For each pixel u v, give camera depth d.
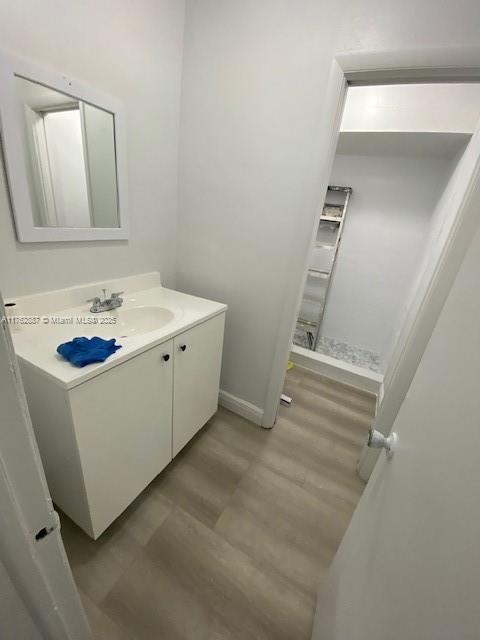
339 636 0.64
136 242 1.51
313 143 1.22
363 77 1.10
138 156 1.37
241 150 1.40
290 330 1.54
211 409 1.69
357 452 1.69
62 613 0.44
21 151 0.95
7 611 0.36
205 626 0.93
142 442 1.15
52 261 1.16
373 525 0.65
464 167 1.53
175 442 1.40
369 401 2.18
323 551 1.16
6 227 0.99
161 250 1.69
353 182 2.67
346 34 1.06
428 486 0.44
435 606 0.34
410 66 1.00
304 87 1.18
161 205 1.59
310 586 1.05
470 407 0.38
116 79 1.18
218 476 1.45
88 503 0.97
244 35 1.23
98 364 0.86
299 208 1.33
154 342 1.04
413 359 1.23
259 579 1.06
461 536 0.33
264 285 1.55
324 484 1.46
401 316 2.41
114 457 1.02
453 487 0.37
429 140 1.81
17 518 0.34
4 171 0.94
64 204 1.13
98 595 0.98
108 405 0.93
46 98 0.98
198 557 1.11
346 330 3.13
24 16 0.87
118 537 1.14
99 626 0.91
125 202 1.36
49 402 0.85
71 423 0.82
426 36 0.96
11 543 0.33
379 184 2.58
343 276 2.97
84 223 1.23
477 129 1.48
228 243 1.59
